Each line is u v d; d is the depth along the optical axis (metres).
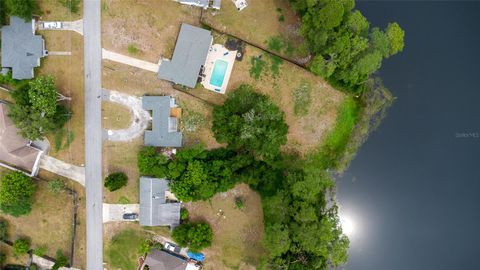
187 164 53.06
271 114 50.44
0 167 54.31
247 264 54.44
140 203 53.16
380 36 49.50
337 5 46.88
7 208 53.16
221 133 51.28
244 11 53.88
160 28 53.72
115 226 54.62
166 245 54.31
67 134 54.31
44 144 54.41
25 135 50.62
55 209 54.66
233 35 53.81
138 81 53.94
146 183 52.94
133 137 54.25
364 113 55.22
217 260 54.56
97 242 54.78
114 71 53.94
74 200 54.47
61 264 53.44
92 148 54.34
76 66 53.91
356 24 48.72
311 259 50.25
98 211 54.62
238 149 53.12
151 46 53.78
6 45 52.47
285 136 51.47
